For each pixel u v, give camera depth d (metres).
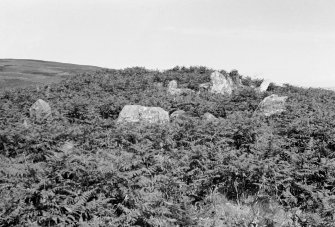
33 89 31.41
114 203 9.55
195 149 12.75
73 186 9.61
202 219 9.55
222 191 11.32
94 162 10.52
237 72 36.38
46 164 10.46
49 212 8.47
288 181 11.06
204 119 18.55
